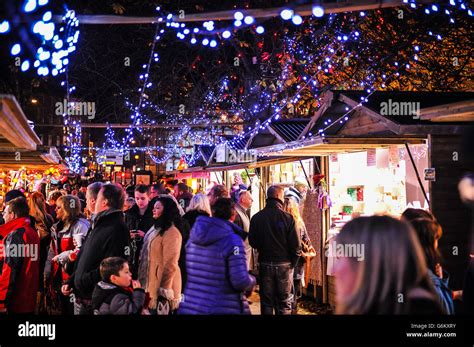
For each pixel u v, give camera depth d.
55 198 10.51
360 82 15.92
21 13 4.32
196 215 6.88
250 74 17.80
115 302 4.97
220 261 5.29
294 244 8.02
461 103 5.39
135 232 7.68
